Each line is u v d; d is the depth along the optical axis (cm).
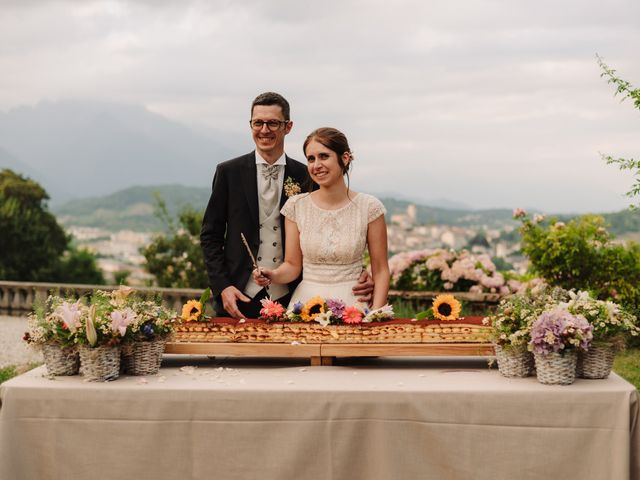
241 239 395
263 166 399
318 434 279
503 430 275
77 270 3438
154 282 1527
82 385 288
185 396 282
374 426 279
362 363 344
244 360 352
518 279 952
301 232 362
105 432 283
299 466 279
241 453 281
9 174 3319
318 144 351
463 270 898
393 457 278
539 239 841
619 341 295
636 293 798
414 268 939
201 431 282
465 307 871
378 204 362
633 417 272
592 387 281
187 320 334
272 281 364
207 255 395
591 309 298
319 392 280
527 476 274
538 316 296
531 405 275
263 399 281
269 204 397
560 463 273
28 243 2939
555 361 284
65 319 295
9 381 295
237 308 379
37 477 286
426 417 277
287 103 397
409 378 303
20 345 996
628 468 268
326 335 326
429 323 323
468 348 317
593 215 844
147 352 310
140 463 283
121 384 290
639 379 612
